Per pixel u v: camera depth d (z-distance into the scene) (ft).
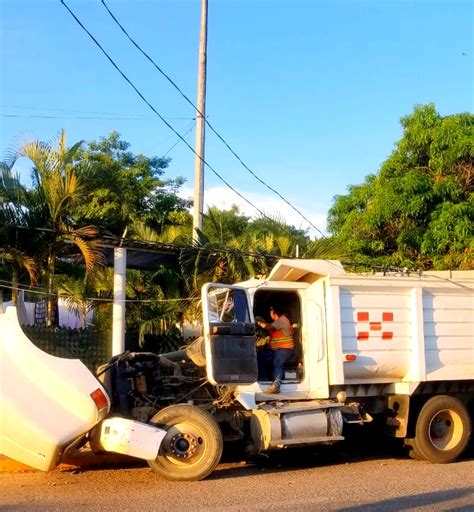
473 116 57.88
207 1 53.52
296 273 33.96
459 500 26.18
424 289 35.37
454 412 35.45
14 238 40.60
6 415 27.17
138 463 33.32
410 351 34.88
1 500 25.85
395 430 34.88
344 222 61.62
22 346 28.09
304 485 28.91
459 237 53.36
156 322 45.93
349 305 33.88
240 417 32.86
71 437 27.71
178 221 80.43
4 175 41.45
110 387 31.35
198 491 27.61
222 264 46.57
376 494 27.20
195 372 33.68
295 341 34.24
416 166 58.90
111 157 81.97
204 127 52.29
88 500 25.89
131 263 47.39
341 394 33.22
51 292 41.96
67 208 41.45
